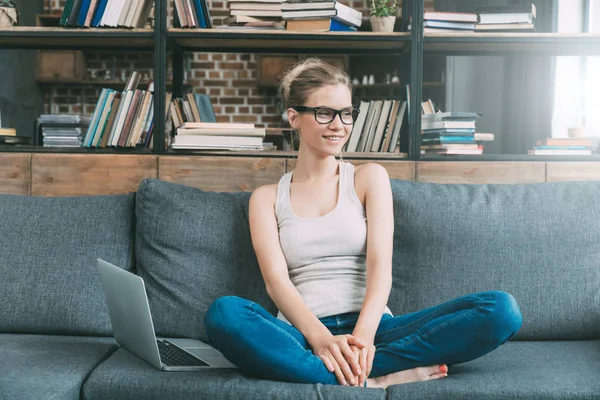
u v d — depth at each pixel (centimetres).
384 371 167
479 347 162
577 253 199
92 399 156
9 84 614
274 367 156
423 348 163
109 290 178
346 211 194
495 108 602
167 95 259
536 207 205
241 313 157
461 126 248
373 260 185
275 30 249
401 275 203
